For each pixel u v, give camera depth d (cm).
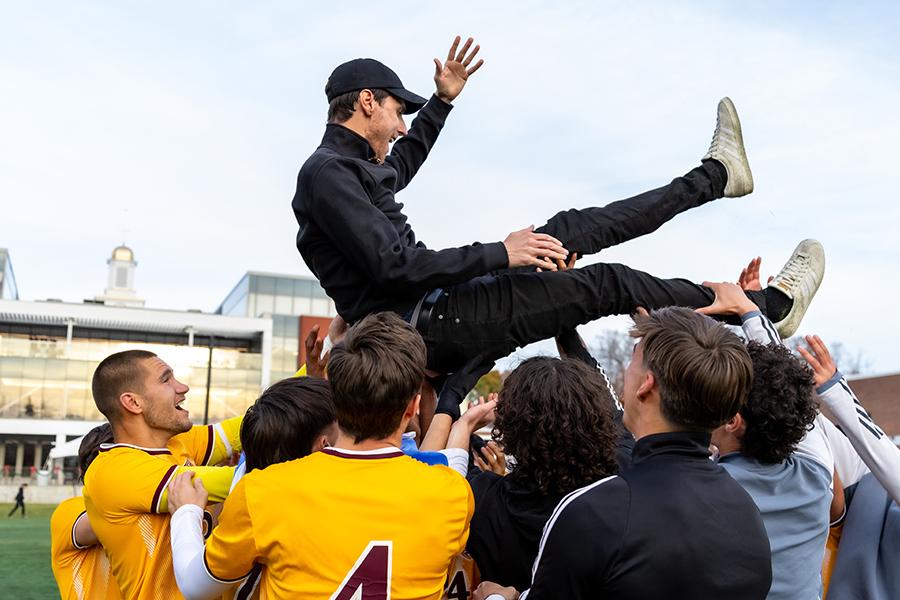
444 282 242
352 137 271
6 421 4581
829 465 256
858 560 273
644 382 201
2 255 6606
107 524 251
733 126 306
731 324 299
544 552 182
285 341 5400
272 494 188
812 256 313
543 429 209
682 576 176
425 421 290
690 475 188
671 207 296
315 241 269
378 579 183
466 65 336
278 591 186
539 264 251
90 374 4766
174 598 247
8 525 2270
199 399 5050
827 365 268
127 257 8444
